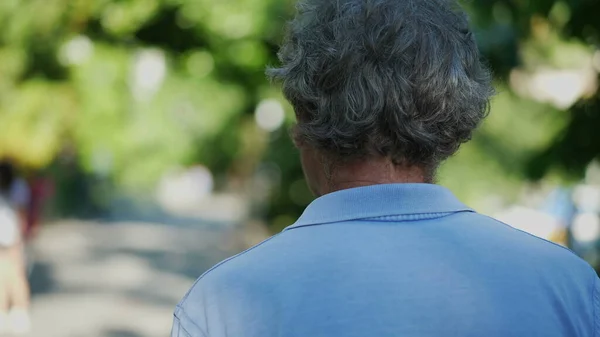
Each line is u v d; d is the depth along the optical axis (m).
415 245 1.52
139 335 11.92
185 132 10.89
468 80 1.62
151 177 11.16
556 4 5.54
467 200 9.95
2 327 11.59
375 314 1.45
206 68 9.62
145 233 28.80
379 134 1.57
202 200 50.28
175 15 8.78
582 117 5.54
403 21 1.58
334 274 1.48
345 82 1.57
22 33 8.87
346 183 1.62
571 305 1.52
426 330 1.45
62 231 27.80
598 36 5.45
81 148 10.48
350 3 1.61
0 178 10.92
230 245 22.45
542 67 7.19
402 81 1.56
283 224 12.16
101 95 9.81
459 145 1.66
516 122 9.39
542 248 1.58
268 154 12.10
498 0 6.01
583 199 10.19
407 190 1.58
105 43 9.67
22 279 11.67
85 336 11.73
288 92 1.66
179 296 15.67
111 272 18.80
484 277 1.50
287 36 1.72
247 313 1.46
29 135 9.98
